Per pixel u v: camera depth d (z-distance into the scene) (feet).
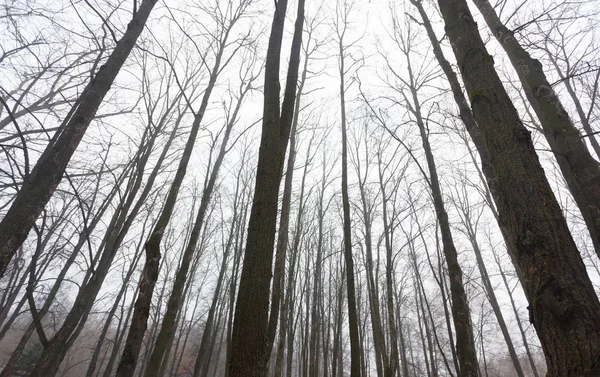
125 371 11.02
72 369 68.69
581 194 11.16
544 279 4.48
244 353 5.52
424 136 20.95
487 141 6.05
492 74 6.64
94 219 17.34
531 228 4.85
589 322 4.06
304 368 35.35
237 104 28.96
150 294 12.60
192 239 20.89
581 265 4.54
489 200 32.22
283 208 23.73
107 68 9.84
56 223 28.43
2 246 6.64
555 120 11.48
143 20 11.28
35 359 50.01
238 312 5.96
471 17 7.68
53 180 7.82
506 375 78.33
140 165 20.15
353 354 14.07
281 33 10.00
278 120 8.41
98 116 31.58
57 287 23.38
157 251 13.52
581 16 13.73
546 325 4.37
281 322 27.27
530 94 15.03
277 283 20.27
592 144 21.34
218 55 25.38
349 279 15.88
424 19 18.25
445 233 17.22
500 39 13.79
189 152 18.02
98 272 16.22
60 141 8.30
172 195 15.79
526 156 5.46
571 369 3.89
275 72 9.20
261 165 7.61
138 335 11.82
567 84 23.21
